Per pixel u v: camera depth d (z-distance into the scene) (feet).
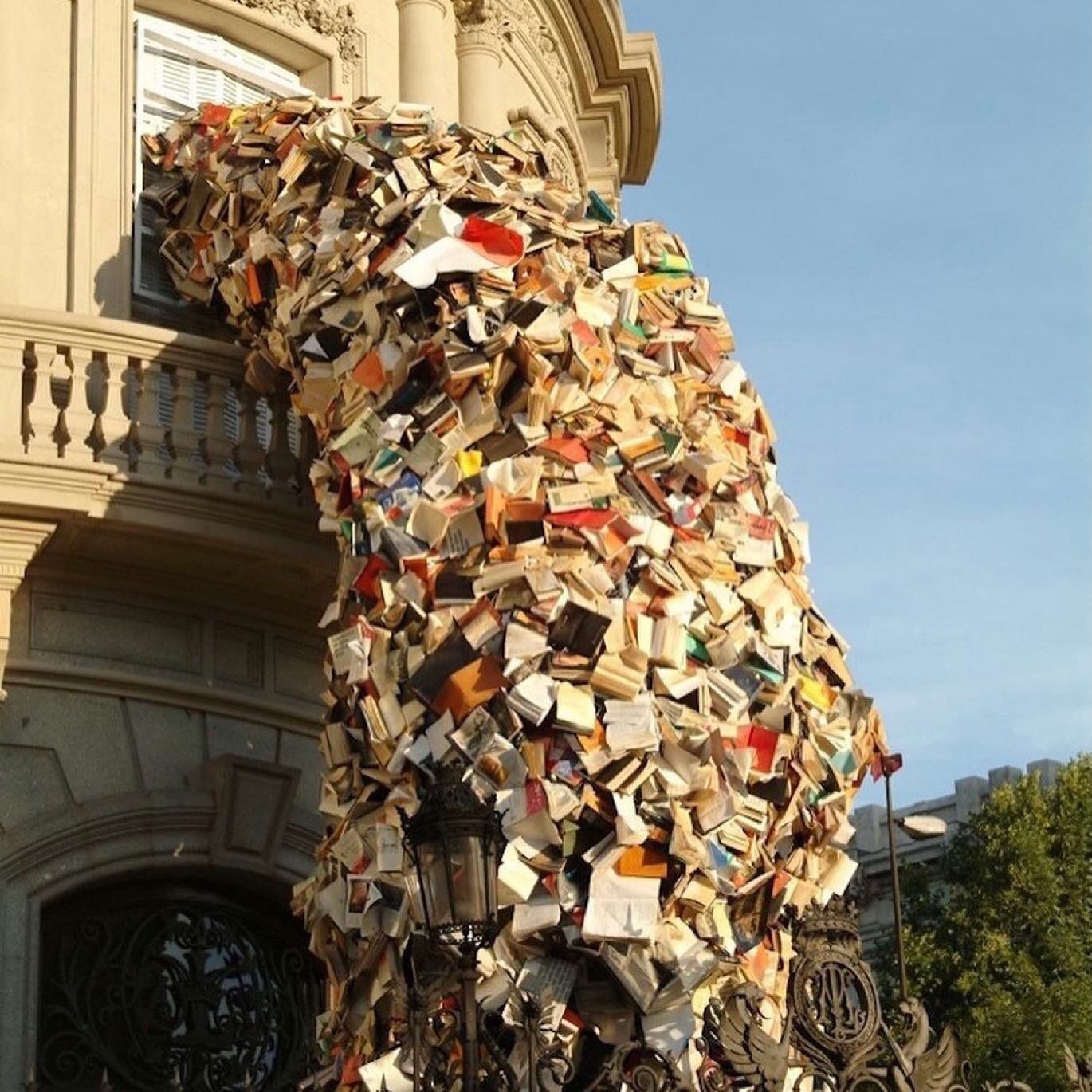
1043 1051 100.27
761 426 46.83
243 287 49.62
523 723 40.40
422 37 64.75
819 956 38.06
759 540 44.73
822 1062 37.45
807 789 43.55
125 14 56.80
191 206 51.83
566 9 73.72
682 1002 39.17
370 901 41.06
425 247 44.52
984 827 108.17
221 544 49.49
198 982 50.49
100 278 53.98
